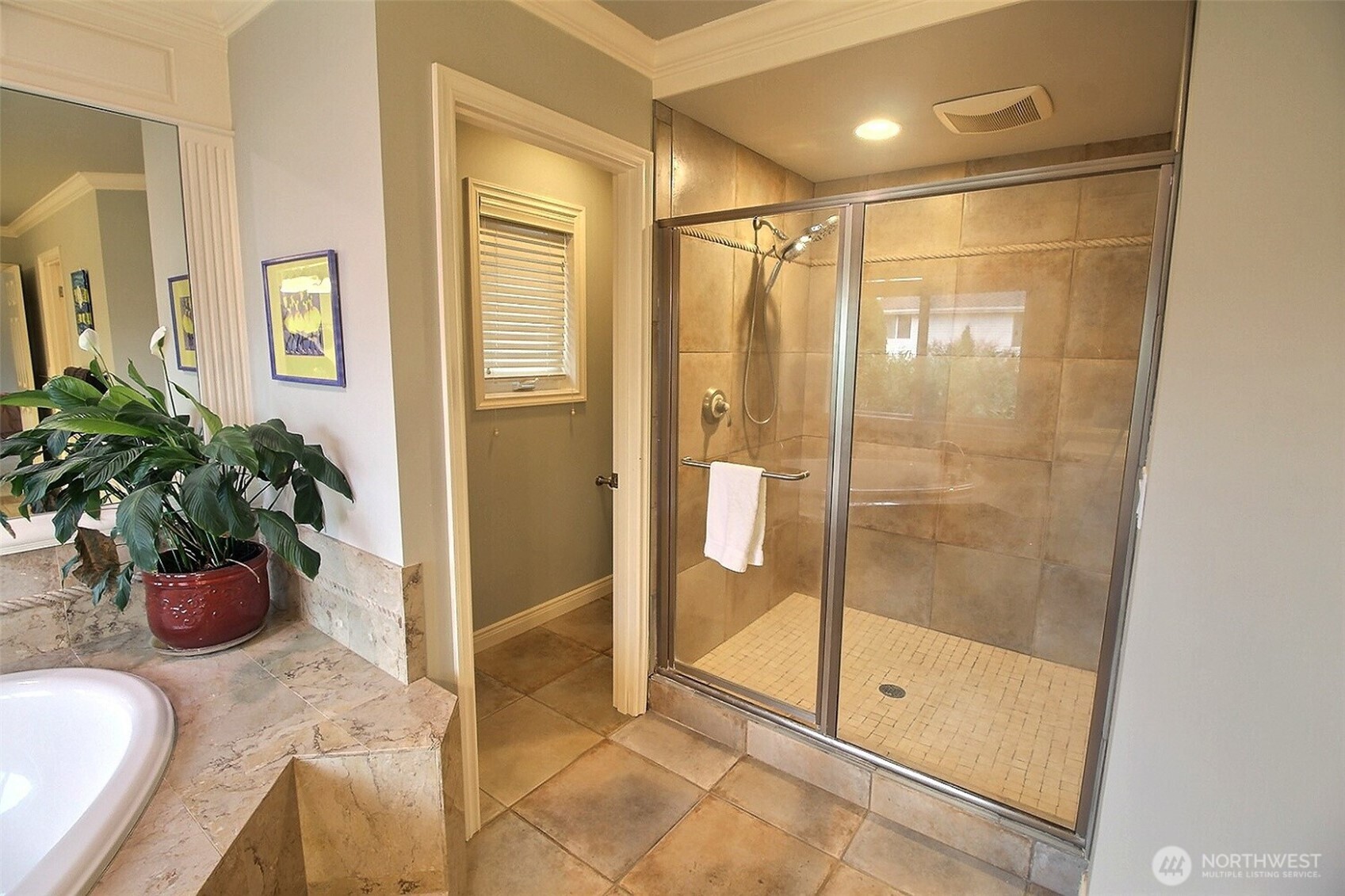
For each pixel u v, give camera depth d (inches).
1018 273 101.2
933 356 109.3
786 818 76.1
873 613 120.6
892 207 109.7
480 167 100.4
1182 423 48.8
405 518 64.2
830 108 88.3
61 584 71.1
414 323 62.7
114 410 62.3
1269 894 50.6
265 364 77.7
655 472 93.5
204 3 71.4
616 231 88.2
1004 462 106.9
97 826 45.0
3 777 61.6
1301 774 48.3
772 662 101.4
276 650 72.8
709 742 90.6
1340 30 42.2
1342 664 46.3
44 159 64.4
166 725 57.0
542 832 73.2
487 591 114.2
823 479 103.0
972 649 110.9
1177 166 57.0
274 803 52.3
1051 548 105.0
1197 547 49.3
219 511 58.4
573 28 73.7
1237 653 49.0
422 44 60.1
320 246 66.3
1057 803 72.7
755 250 98.7
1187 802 52.0
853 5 69.4
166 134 71.6
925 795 73.4
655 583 95.9
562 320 119.8
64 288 67.3
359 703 63.0
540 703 99.3
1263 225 45.1
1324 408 44.8
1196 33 46.3
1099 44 69.1
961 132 95.4
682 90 83.7
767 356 102.9
